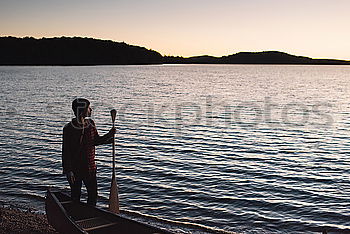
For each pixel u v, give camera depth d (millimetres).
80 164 6246
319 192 11453
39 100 41312
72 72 150250
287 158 16359
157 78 107875
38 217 7875
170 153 16922
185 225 8422
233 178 12891
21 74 122875
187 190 11336
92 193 6461
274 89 66375
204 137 21219
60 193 6699
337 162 15688
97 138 6516
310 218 9273
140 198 10508
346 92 59938
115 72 158750
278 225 8828
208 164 14945
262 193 11242
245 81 98875
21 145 18094
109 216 5910
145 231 5445
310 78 127375
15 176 12461
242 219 9117
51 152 16516
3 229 6973
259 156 16703
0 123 25297
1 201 9727
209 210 9680
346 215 9508
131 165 14445
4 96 45719
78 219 6113
